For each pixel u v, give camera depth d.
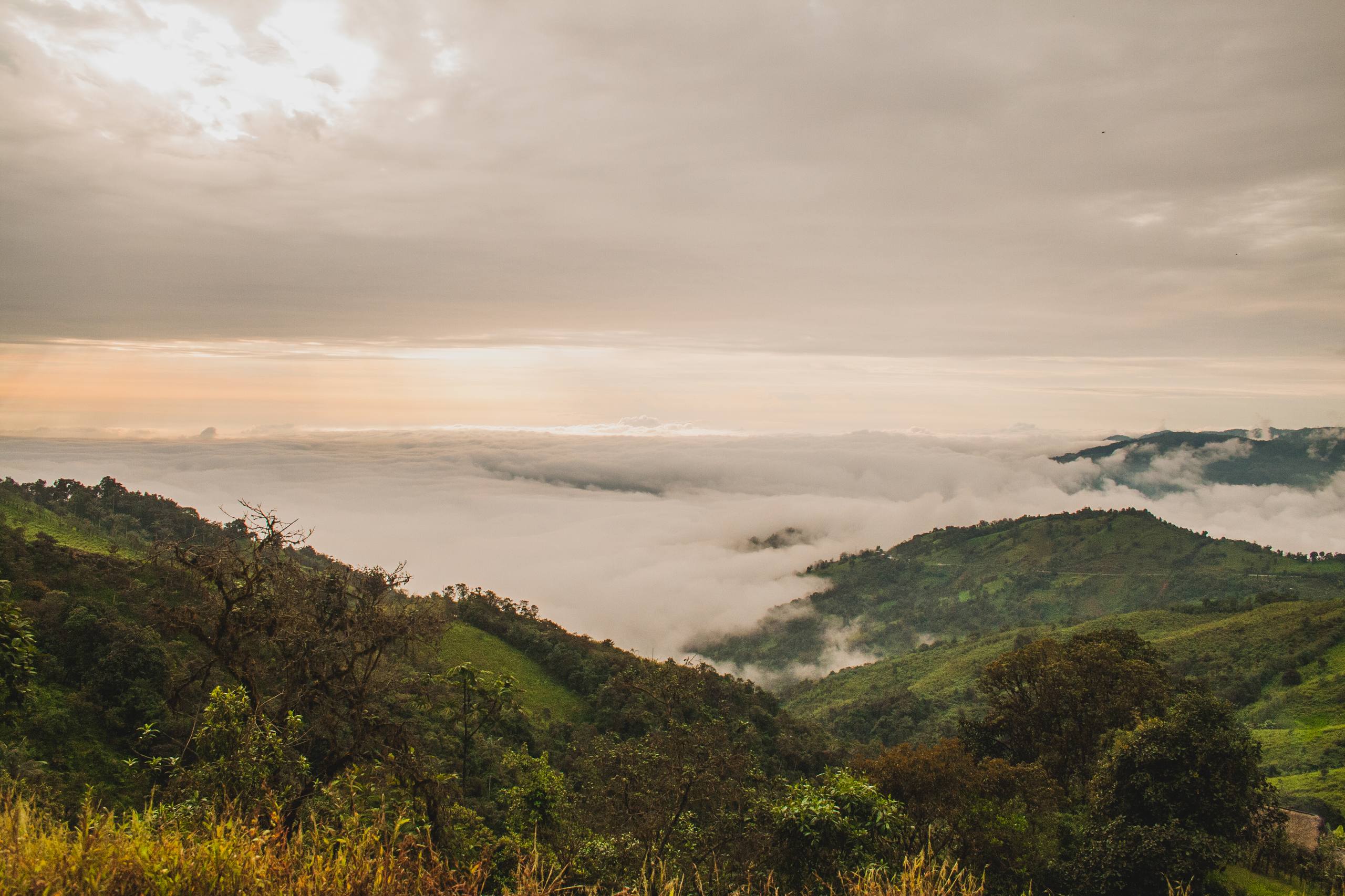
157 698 27.56
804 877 10.73
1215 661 87.38
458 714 23.09
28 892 4.83
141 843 5.36
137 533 54.72
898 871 10.45
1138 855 17.88
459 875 6.42
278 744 10.41
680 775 15.79
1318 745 56.25
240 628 11.69
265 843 5.95
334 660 12.00
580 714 50.59
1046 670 30.86
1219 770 19.25
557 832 15.88
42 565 33.97
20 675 9.46
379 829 6.54
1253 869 20.17
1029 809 19.45
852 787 11.76
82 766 24.30
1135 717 26.28
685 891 11.34
